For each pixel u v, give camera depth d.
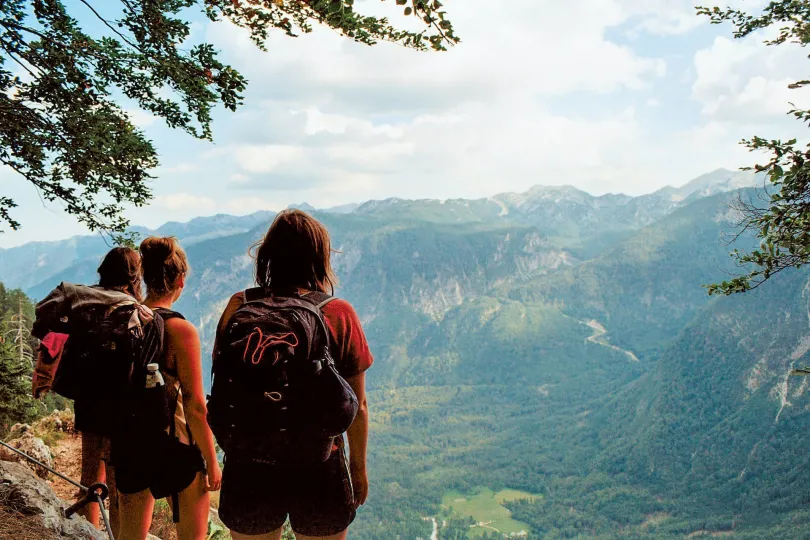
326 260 2.88
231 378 2.50
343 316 2.70
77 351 3.13
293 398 2.48
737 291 6.84
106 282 3.56
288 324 2.56
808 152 6.52
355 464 2.82
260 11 6.12
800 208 6.52
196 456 3.34
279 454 2.52
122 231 8.88
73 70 7.54
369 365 2.74
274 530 2.68
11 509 3.58
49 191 8.26
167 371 3.29
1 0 7.07
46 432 10.52
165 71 7.66
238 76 7.97
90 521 4.20
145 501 3.41
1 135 7.67
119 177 8.27
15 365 17.00
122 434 3.18
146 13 7.36
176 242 3.63
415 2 3.92
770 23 8.09
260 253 2.85
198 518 3.37
